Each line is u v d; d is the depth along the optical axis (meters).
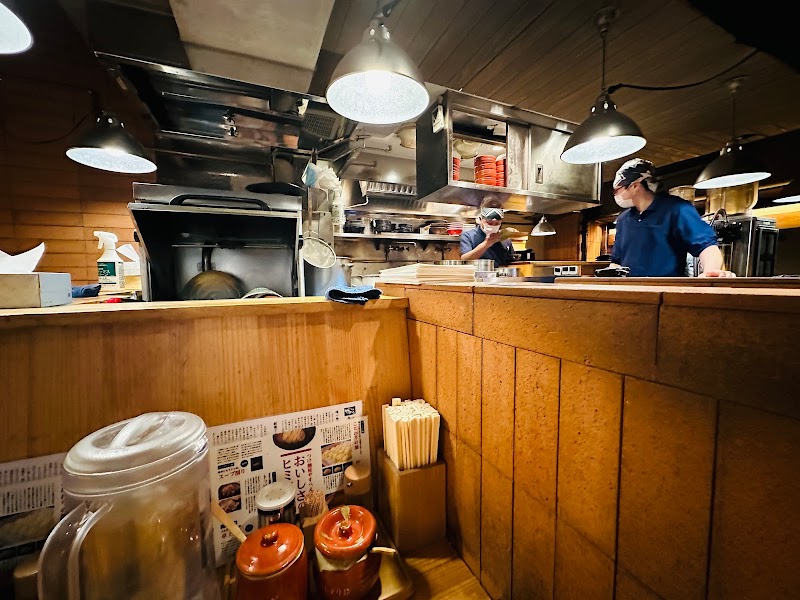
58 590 0.51
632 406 0.49
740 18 2.02
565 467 0.61
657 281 1.50
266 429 0.92
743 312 0.37
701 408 0.41
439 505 0.96
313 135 2.74
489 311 0.79
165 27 2.09
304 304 0.98
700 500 0.42
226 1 1.68
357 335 1.06
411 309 1.13
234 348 0.90
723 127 3.65
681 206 2.22
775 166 3.77
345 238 4.35
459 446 0.91
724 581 0.40
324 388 1.00
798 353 0.32
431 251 5.08
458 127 3.45
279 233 2.02
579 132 2.26
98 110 3.18
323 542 0.73
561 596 0.62
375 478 1.05
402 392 1.12
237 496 0.88
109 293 2.16
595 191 3.71
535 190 3.42
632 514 0.50
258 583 0.65
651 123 3.55
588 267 4.71
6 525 0.69
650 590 0.48
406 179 4.62
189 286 1.82
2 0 1.08
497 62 2.60
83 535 0.51
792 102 3.14
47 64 3.02
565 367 0.60
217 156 2.82
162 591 0.58
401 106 1.77
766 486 0.35
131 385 0.80
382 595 0.76
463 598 0.80
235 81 2.10
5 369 0.70
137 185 1.72
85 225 3.22
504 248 4.09
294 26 1.86
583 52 2.47
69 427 0.74
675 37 2.29
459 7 2.05
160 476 0.56
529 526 0.69
